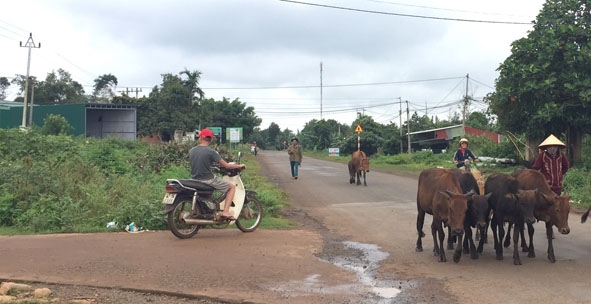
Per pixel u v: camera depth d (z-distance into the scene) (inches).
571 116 842.8
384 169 1172.5
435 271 286.8
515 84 887.1
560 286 253.9
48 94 2760.8
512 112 917.2
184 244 344.5
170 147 786.8
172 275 269.4
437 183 318.7
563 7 882.1
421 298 236.5
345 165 1380.4
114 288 248.7
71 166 563.2
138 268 282.0
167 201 360.2
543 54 853.2
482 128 2300.7
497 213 314.7
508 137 1065.5
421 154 1518.2
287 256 316.5
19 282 257.3
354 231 413.7
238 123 2965.1
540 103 857.5
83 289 247.8
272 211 484.4
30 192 456.4
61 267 282.7
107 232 394.3
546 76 850.1
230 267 286.7
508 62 884.0
